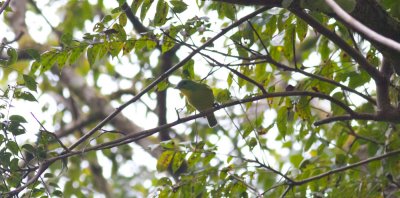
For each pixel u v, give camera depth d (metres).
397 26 7.52
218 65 8.67
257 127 11.45
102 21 8.94
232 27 8.66
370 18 7.42
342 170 10.21
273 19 9.49
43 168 8.37
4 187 8.17
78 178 17.89
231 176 10.33
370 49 9.81
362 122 11.35
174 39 8.59
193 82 11.34
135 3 8.70
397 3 9.04
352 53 8.15
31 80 8.32
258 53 8.78
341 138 11.71
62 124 19.00
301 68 9.37
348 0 7.18
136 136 8.40
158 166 10.32
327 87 10.30
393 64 7.82
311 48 16.97
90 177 19.27
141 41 9.03
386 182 10.74
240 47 9.50
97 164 18.94
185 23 8.60
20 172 8.78
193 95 11.34
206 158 10.30
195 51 8.66
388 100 8.57
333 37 7.96
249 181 10.98
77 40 9.02
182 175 10.43
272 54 10.68
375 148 11.12
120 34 8.95
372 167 11.18
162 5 8.72
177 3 8.70
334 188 11.01
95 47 9.12
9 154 8.25
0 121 8.23
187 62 9.52
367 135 11.43
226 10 9.01
